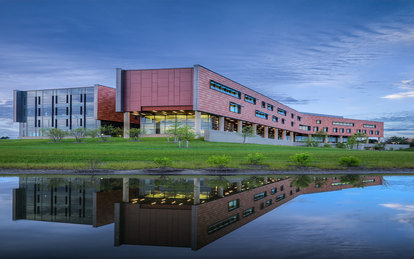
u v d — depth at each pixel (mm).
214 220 8711
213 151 40406
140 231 7621
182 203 11250
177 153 37125
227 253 5922
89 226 8086
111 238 7012
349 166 28031
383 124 148250
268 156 37438
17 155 32906
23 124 97125
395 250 6023
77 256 5766
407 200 11812
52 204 10984
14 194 13062
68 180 18406
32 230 7668
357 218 8797
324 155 39562
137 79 69438
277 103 103812
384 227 7797
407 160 35125
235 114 78625
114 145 52875
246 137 76625
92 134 68125
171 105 67438
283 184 17125
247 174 23250
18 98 96688
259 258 5617
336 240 6723
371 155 40625
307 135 137250
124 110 69938
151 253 5969
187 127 50250
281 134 123250
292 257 5652
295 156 28578
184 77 67188
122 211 9883
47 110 94688
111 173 22750
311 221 8484
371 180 19297
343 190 14742
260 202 11484
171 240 6828
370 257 5617
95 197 12422
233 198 12359
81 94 91375
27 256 5730
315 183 17625
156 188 15141
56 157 31906
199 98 64812
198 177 20859
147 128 78312
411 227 7805
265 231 7508
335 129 134875
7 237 7043
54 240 6840
